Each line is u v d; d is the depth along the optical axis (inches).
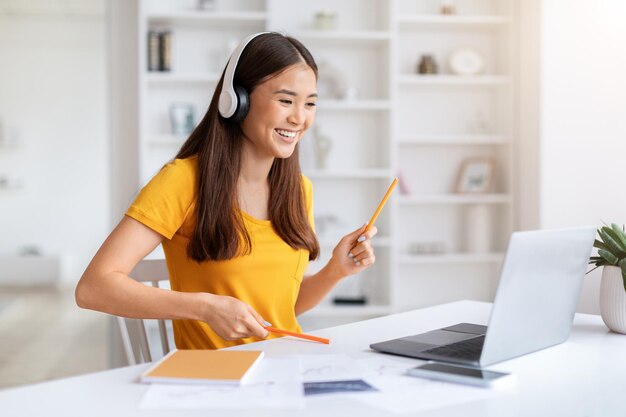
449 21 157.3
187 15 148.8
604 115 133.8
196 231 60.9
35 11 323.6
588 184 135.6
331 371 43.9
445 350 48.1
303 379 42.0
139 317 53.9
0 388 148.3
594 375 44.2
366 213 164.4
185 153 65.0
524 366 46.3
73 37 333.7
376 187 163.8
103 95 336.8
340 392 39.6
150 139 149.6
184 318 52.5
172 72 153.6
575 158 136.0
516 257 44.2
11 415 36.1
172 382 41.2
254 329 51.3
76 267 338.6
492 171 163.5
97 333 209.2
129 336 77.7
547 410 37.3
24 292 296.0
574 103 135.6
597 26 133.3
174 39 157.8
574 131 135.9
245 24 156.9
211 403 37.6
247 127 61.9
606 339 54.9
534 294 47.5
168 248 64.2
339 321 160.1
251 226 63.6
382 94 162.6
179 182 60.9
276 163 65.9
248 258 62.9
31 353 182.9
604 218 134.3
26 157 336.5
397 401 38.2
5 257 315.6
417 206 167.5
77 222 338.6
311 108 61.9
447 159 167.9
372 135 164.6
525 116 151.3
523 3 152.6
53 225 338.0
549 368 45.8
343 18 162.4
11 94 333.7
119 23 149.6
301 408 36.9
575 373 44.6
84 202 338.6
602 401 38.9
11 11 322.7
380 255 163.9
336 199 163.5
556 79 136.7
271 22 151.6
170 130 158.1
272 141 60.7
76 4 315.6
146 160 157.4
